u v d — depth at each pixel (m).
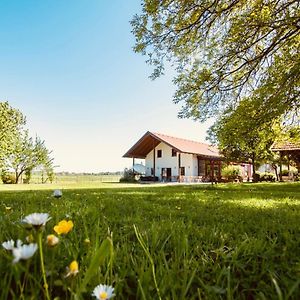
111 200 5.62
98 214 3.16
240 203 5.59
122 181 41.41
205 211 4.22
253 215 3.88
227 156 33.00
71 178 48.91
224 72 10.02
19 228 1.78
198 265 1.51
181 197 6.89
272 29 8.85
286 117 10.84
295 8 8.45
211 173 43.28
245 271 1.53
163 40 9.54
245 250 1.80
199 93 10.49
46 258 1.27
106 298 0.81
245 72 10.15
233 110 10.35
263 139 11.41
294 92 8.80
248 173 48.84
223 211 4.25
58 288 1.14
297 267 1.57
